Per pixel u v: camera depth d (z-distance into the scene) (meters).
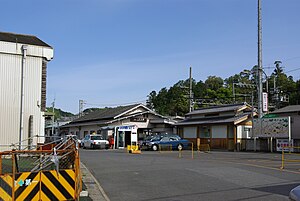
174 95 91.69
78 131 64.94
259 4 40.41
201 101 72.44
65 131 72.94
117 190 12.36
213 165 20.17
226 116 45.75
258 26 40.44
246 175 15.88
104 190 12.38
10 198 8.95
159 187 12.88
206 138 47.41
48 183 9.41
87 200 10.64
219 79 90.12
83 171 17.45
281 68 82.25
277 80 74.56
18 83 24.86
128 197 11.14
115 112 55.38
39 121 25.41
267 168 19.02
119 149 43.78
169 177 15.29
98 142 43.81
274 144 37.56
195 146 48.53
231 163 21.86
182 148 43.25
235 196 11.12
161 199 10.77
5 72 24.55
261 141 38.91
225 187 12.79
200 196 11.16
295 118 41.88
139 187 12.92
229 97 71.06
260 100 40.25
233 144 42.59
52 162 10.43
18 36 27.56
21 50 24.95
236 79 83.88
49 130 75.44
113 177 15.45
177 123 52.25
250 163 22.14
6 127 24.34
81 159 24.64
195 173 16.48
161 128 54.53
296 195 5.54
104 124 52.91
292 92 66.75
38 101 25.38
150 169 18.16
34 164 14.55
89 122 59.94
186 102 75.62
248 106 44.97
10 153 9.24
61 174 9.59
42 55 25.67
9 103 24.50
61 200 9.53
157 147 41.66
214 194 11.48
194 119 51.19
